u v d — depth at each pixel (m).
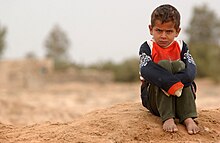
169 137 5.17
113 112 5.99
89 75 36.25
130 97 22.92
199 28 41.69
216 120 5.70
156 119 5.49
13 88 29.27
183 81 5.11
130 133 5.23
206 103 17.53
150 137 5.18
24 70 33.16
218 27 41.66
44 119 14.17
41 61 34.44
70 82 35.28
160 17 5.13
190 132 5.23
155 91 5.27
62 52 51.19
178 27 5.22
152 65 5.12
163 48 5.29
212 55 35.19
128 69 37.97
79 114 15.68
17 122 12.99
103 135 5.25
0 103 17.06
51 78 34.41
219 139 5.25
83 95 24.53
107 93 25.86
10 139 5.59
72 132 5.39
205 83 32.00
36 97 22.59
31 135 5.64
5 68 32.44
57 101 20.88
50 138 5.38
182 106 5.29
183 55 5.30
